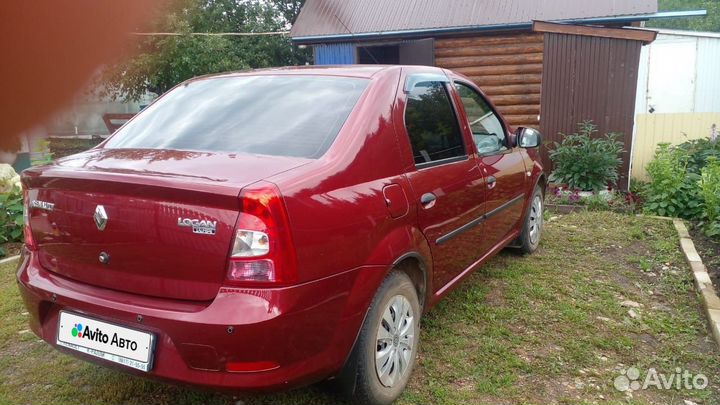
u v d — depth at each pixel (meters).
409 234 2.69
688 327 3.53
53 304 2.39
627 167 7.55
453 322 3.54
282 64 18.58
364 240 2.36
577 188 7.37
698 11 9.73
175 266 2.08
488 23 8.73
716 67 13.50
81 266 2.31
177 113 2.96
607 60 7.39
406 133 2.89
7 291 4.14
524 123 8.93
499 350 3.17
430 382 2.84
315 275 2.12
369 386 2.47
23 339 3.34
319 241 2.14
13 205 5.64
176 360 2.03
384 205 2.51
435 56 9.31
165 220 2.07
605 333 3.43
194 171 2.19
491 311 3.68
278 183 2.07
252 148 2.50
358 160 2.48
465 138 3.52
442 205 3.02
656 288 4.18
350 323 2.31
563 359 3.11
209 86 3.19
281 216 2.01
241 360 1.99
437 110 3.31
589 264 4.68
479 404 2.67
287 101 2.82
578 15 8.51
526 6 9.04
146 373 2.08
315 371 2.20
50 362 3.06
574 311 3.71
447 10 9.50
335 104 2.73
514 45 8.80
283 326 2.01
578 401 2.72
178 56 12.98
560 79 7.59
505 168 4.04
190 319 1.98
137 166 2.29
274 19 17.81
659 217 6.21
